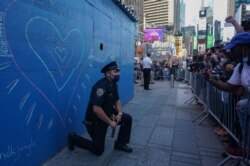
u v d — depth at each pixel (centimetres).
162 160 407
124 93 870
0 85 276
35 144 346
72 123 461
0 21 272
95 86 407
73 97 459
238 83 321
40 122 355
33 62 332
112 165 382
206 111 680
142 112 757
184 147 467
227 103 455
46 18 358
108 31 669
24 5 310
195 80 941
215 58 660
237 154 358
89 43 527
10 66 289
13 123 298
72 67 449
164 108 825
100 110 391
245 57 303
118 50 779
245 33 304
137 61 2081
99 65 597
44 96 362
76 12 457
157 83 1783
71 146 425
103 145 412
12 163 299
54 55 384
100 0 596
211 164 397
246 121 307
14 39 294
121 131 435
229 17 418
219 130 549
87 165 378
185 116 714
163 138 515
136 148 455
